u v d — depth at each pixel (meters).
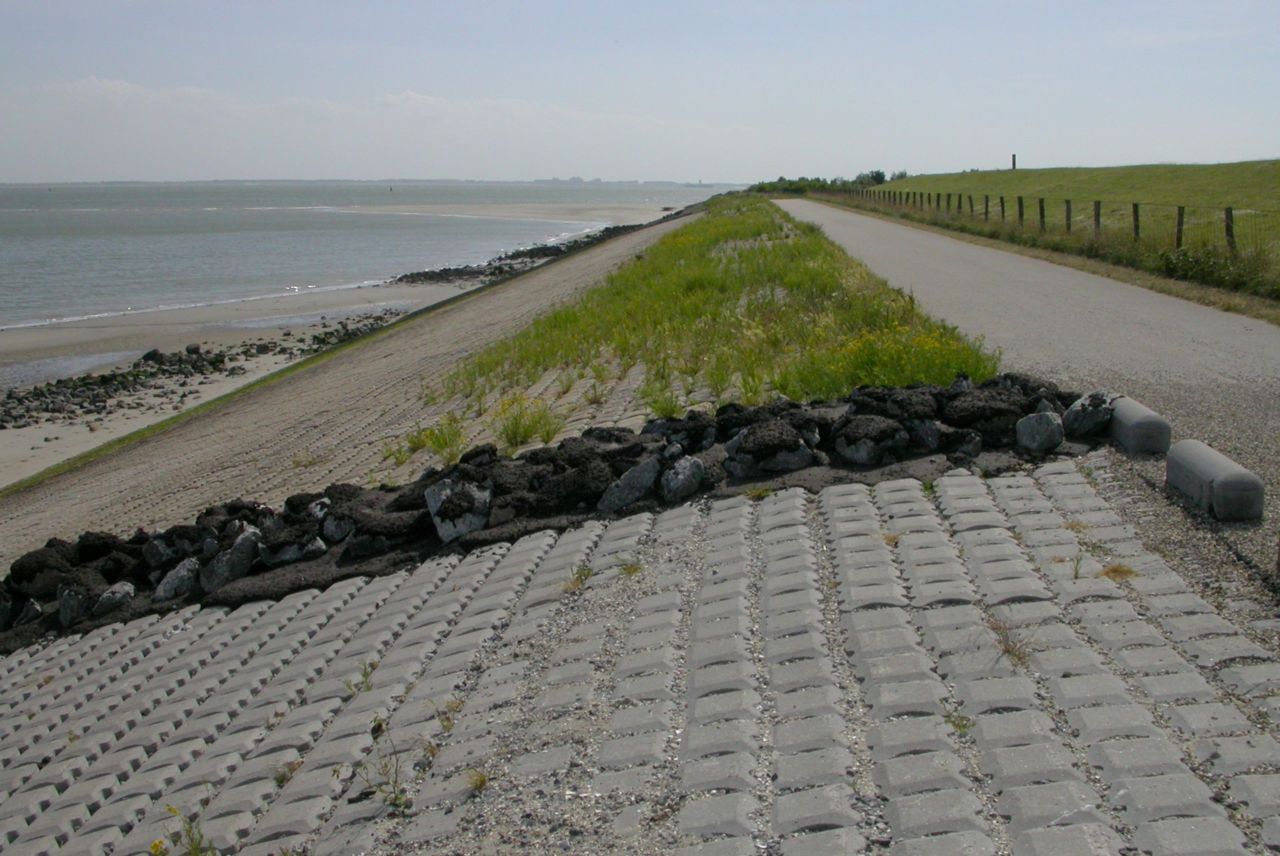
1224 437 7.44
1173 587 5.01
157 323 36.19
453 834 4.22
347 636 6.68
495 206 167.00
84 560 9.49
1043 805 3.59
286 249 70.94
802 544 6.19
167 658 7.32
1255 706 4.01
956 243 29.30
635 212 134.62
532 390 14.09
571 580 6.45
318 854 4.42
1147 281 18.22
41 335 34.03
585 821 4.07
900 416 7.57
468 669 5.70
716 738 4.36
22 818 5.80
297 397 20.66
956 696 4.37
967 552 5.71
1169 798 3.53
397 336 28.20
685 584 6.01
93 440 20.94
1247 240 19.84
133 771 5.97
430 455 11.61
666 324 15.68
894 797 3.80
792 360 11.12
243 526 8.54
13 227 97.25
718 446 8.06
